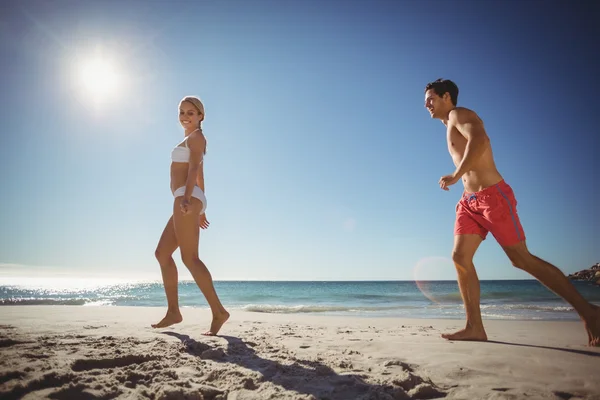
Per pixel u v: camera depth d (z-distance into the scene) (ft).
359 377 6.43
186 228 10.76
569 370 6.95
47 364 6.40
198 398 5.38
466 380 6.40
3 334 9.52
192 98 12.00
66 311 18.13
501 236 9.89
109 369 6.54
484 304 45.14
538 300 53.67
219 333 11.14
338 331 12.64
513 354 8.25
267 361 7.41
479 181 10.28
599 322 9.31
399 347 9.11
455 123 10.74
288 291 101.96
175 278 11.87
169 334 10.36
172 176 11.43
